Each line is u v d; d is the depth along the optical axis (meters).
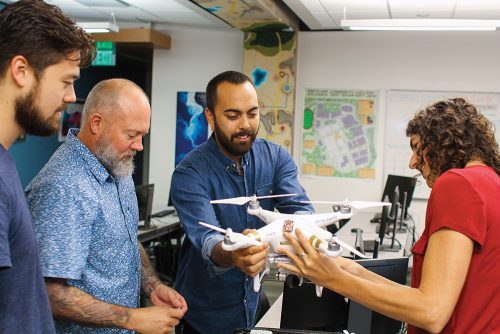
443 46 6.00
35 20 1.01
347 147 6.32
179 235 5.46
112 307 1.40
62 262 1.30
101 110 1.44
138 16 6.21
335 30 6.27
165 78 6.77
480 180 1.17
